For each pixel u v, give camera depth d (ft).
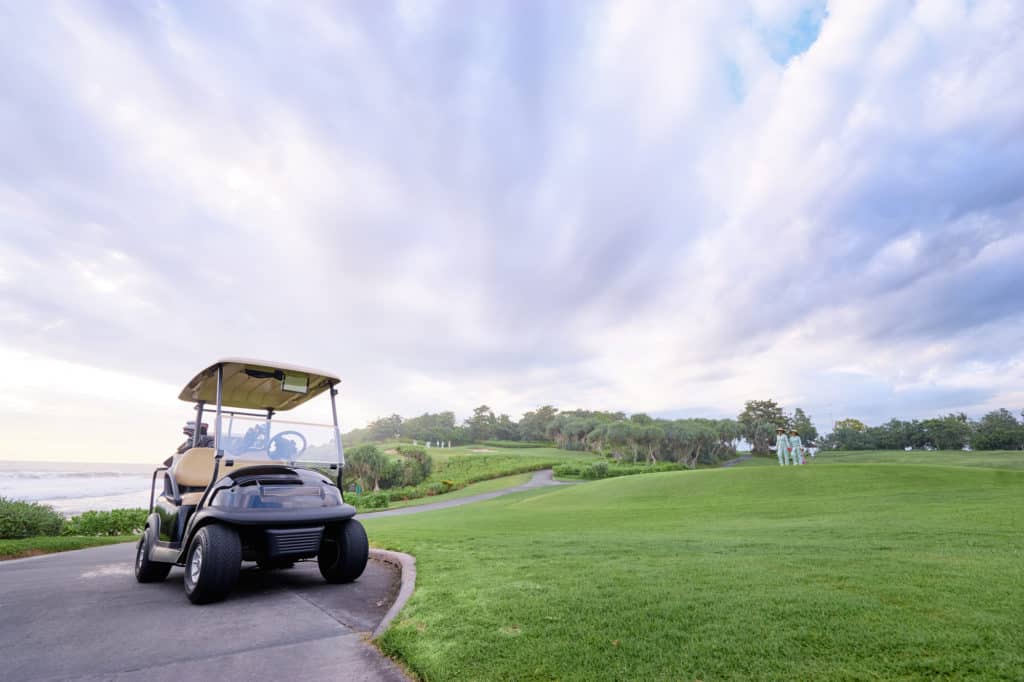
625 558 21.39
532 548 25.29
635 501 68.85
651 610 13.30
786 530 29.48
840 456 406.00
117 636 14.01
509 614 13.66
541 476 225.97
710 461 417.90
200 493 20.61
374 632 13.88
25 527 49.93
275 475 19.56
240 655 12.44
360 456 203.21
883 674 9.29
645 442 359.05
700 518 41.86
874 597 13.65
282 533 17.94
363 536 20.21
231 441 20.11
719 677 9.49
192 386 24.03
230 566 17.06
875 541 23.65
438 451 413.18
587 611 13.53
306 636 13.84
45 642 13.58
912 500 45.21
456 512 78.48
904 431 518.37
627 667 10.09
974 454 327.67
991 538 23.32
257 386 23.95
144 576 22.11
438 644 12.02
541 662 10.60
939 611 12.25
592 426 459.73
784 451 85.56
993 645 10.14
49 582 22.65
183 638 13.78
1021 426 458.50
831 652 10.25
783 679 9.27
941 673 9.21
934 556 19.19
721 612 12.92
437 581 18.11
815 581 15.69
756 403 546.67
